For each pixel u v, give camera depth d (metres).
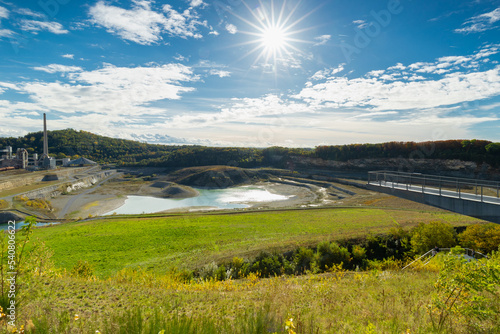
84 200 94.94
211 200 97.25
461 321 5.00
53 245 38.34
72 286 9.46
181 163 180.25
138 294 9.35
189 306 7.94
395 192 24.47
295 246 28.70
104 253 34.91
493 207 17.50
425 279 10.88
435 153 113.62
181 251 34.88
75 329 4.79
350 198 85.38
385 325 5.08
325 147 156.62
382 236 30.84
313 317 5.52
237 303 8.02
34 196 90.56
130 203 92.25
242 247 32.72
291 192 110.56
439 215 45.31
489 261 5.14
